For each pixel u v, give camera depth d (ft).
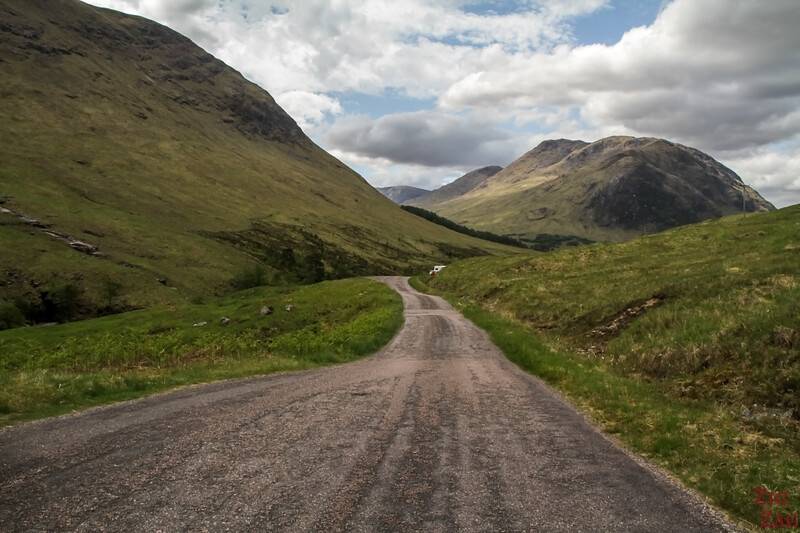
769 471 26.32
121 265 401.70
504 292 145.48
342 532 17.89
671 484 24.73
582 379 50.98
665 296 83.10
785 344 46.47
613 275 126.52
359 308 171.42
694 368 50.88
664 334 63.21
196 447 27.48
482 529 18.53
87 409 36.78
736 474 25.98
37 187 525.75
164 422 32.96
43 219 444.14
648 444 31.24
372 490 21.97
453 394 45.06
